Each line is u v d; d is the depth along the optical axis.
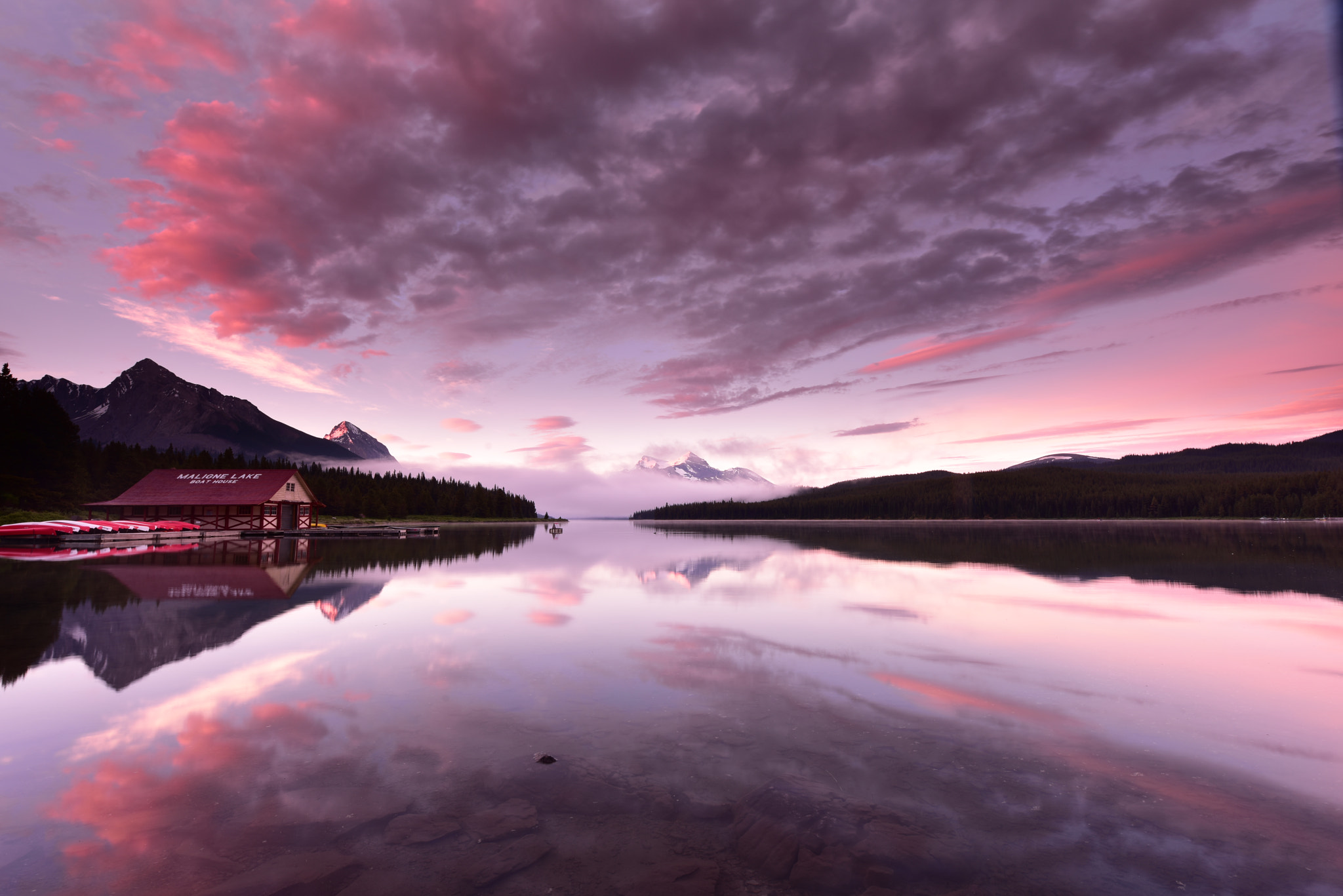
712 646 9.42
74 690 7.01
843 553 30.97
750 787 4.62
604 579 19.05
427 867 3.53
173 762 5.02
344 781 4.68
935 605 13.61
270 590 15.49
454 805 4.30
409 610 12.67
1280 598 14.48
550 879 3.44
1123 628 10.90
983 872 3.50
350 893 3.28
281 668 8.02
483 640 9.75
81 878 3.40
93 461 68.62
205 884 3.36
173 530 39.53
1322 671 8.00
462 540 47.19
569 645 9.48
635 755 5.21
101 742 5.46
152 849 3.71
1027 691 7.14
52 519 42.44
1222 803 4.38
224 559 24.39
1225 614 12.32
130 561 23.12
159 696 6.80
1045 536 51.31
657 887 3.35
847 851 3.67
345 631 10.41
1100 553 28.83
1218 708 6.53
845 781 4.72
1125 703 6.68
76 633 10.15
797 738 5.63
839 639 9.98
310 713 6.27
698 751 5.31
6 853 3.65
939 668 8.18
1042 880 3.43
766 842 3.81
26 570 19.52
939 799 4.42
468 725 5.94
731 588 16.70
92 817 4.08
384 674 7.78
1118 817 4.16
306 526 54.62
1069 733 5.77
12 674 7.68
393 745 5.41
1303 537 44.25
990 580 18.50
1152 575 19.52
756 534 63.47
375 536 48.53
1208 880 3.42
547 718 6.13
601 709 6.43
